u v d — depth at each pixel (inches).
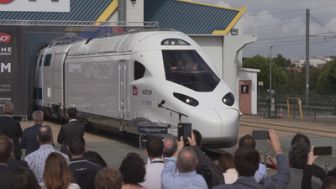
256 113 1721.2
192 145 298.0
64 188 222.8
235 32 1641.2
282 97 1802.4
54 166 223.3
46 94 1127.6
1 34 1095.6
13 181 201.8
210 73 714.8
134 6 1416.1
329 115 1707.7
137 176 232.5
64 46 1059.9
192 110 660.7
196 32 1614.2
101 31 1262.3
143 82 730.2
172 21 1599.4
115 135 893.8
